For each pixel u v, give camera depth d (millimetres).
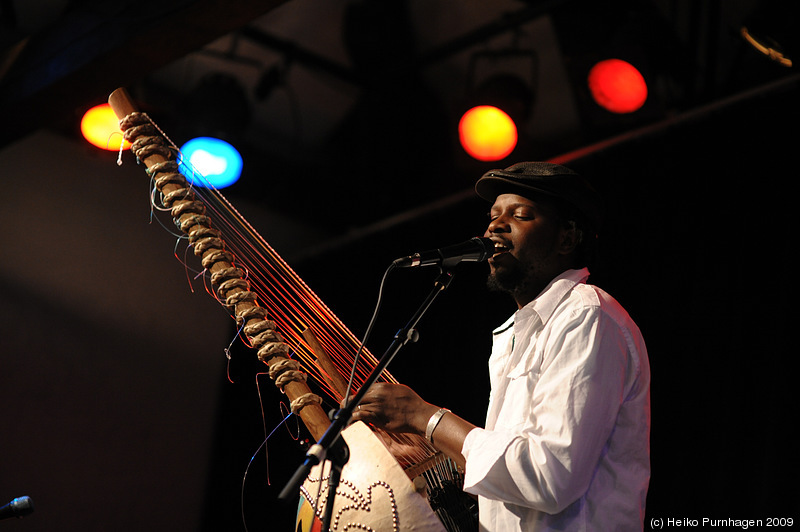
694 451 4145
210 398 5969
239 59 5176
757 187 4227
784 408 3914
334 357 2135
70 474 5320
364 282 5902
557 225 2189
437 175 5535
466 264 5484
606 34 4402
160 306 5863
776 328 4027
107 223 5730
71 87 3971
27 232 5426
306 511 1915
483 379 5156
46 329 5379
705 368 4219
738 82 4320
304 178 5922
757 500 3893
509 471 1771
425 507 1790
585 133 4824
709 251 4340
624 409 1927
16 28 4516
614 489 1863
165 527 5605
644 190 4625
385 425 1941
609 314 1948
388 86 5281
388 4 4824
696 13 4246
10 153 5461
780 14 3914
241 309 1966
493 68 4965
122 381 5613
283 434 5637
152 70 3844
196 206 2039
